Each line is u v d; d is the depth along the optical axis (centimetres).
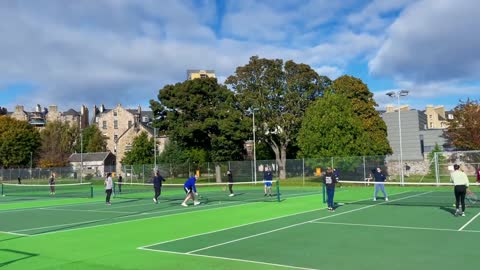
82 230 1523
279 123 5722
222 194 3419
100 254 1077
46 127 10619
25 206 2716
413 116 6425
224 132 5294
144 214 2002
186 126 5431
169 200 2862
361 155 4575
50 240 1324
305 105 5816
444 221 1533
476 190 3328
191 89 5391
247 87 5762
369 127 5794
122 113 11281
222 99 5584
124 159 7094
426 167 4612
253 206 2281
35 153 8744
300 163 4675
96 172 8481
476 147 5334
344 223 1535
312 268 874
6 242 1308
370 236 1249
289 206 2236
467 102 5625
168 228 1517
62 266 950
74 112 13925
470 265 878
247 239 1241
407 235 1254
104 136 10888
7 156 8269
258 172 5009
